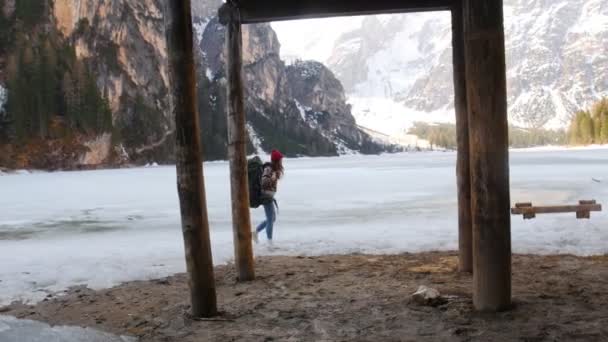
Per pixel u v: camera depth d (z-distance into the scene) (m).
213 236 9.66
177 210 16.00
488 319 4.11
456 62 5.66
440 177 29.45
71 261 7.48
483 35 4.07
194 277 4.55
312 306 4.77
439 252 7.29
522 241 7.64
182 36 4.30
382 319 4.29
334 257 7.24
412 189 21.02
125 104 109.50
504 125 4.14
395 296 4.97
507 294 4.29
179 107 4.36
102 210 16.53
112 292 5.71
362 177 31.33
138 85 117.50
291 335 4.03
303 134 165.25
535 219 9.95
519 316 4.14
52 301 5.42
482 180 4.20
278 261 7.07
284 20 5.99
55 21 102.50
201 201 4.51
